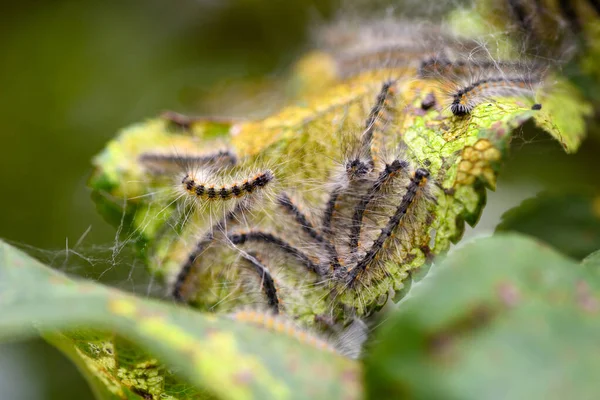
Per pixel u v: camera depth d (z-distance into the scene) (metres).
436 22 0.35
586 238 0.31
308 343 0.27
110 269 0.34
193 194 0.31
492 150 0.29
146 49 0.40
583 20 0.32
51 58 0.39
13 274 0.27
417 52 0.33
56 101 0.39
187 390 0.28
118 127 0.39
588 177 0.34
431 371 0.25
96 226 0.37
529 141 0.32
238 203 0.31
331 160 0.31
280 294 0.30
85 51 0.39
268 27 0.40
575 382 0.25
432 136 0.30
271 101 0.39
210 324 0.26
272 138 0.31
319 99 0.32
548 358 0.25
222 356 0.26
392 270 0.30
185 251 0.31
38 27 0.40
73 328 0.28
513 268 0.26
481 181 0.29
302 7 0.40
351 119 0.31
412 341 0.26
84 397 0.35
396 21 0.37
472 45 0.33
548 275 0.26
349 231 0.30
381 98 0.31
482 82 0.31
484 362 0.25
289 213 0.31
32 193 0.37
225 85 0.40
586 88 0.32
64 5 0.40
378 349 0.26
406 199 0.30
